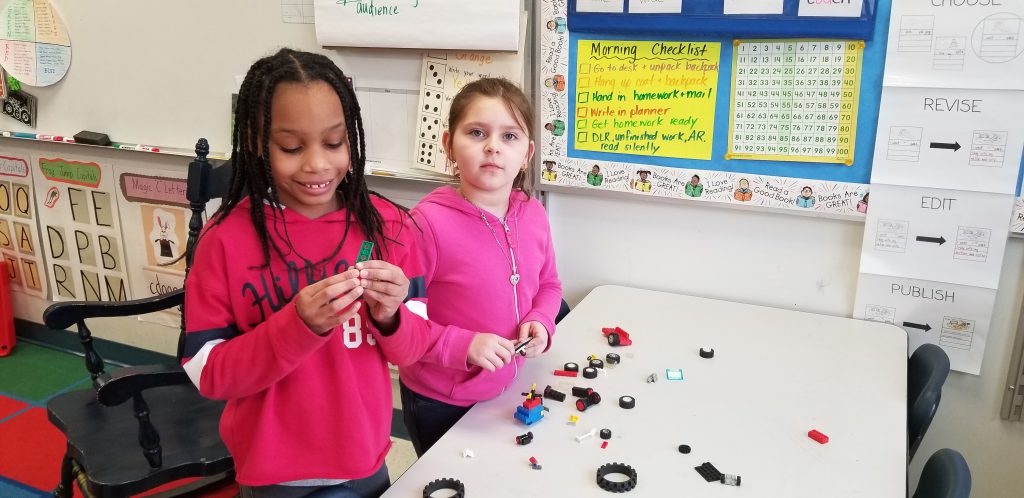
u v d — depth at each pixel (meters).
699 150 1.69
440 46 1.80
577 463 1.08
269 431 1.00
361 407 1.04
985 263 1.51
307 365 1.01
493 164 1.25
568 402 1.26
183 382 1.35
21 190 2.69
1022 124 1.41
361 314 1.05
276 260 1.00
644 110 1.70
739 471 1.06
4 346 2.83
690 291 1.83
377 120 1.99
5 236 2.81
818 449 1.12
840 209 1.61
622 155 1.76
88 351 1.66
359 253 1.01
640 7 1.61
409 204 2.04
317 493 0.91
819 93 1.55
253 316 1.00
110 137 2.41
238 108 0.97
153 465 1.38
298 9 1.98
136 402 1.33
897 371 1.39
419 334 1.09
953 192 1.50
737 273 1.77
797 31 1.50
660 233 1.81
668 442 1.13
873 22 1.45
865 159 1.56
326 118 0.93
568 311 1.79
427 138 1.92
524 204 1.41
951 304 1.56
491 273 1.30
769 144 1.62
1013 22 1.37
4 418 2.38
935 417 1.67
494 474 1.04
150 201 2.42
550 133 1.81
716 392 1.30
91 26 2.30
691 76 1.64
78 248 2.65
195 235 1.68
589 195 1.84
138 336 2.66
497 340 1.21
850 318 1.67
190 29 2.15
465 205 1.30
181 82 2.22
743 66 1.59
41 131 2.53
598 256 1.90
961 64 1.42
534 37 1.75
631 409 1.24
